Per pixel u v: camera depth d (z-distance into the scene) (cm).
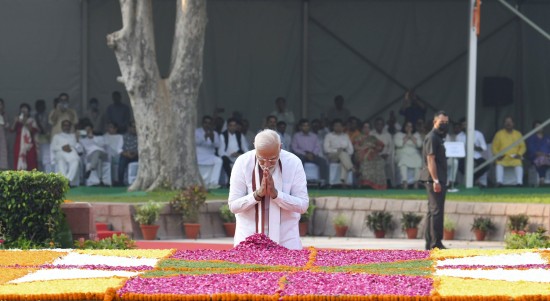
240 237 1309
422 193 3241
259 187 1278
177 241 2602
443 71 4047
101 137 3612
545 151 3775
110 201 2781
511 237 2231
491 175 3712
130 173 3556
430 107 4047
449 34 4047
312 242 2634
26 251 1310
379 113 4044
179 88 3194
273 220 1293
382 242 2652
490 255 1254
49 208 1941
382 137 3706
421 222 2764
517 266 1166
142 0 3195
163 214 2698
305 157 3619
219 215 2816
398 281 1052
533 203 2711
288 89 4019
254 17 3997
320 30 4025
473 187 3416
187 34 3192
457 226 2736
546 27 4038
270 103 4012
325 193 3219
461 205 2747
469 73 3400
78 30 3875
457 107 4047
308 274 1098
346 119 3969
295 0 4012
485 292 994
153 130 3177
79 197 2917
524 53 4053
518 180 3691
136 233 2653
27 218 1928
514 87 4059
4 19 3828
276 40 4009
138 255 1265
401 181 3669
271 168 1276
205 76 3978
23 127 3631
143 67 3178
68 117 3653
